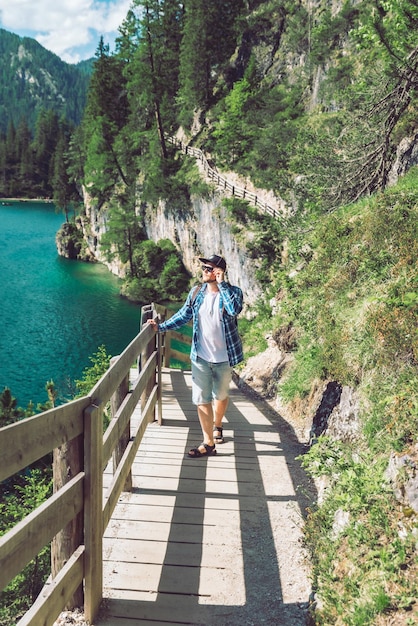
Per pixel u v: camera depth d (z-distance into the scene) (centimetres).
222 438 580
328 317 647
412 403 363
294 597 329
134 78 6194
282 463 529
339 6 5378
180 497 455
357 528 307
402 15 966
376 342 479
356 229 753
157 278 5469
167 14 7269
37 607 226
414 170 1152
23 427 204
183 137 6725
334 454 407
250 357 954
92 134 7594
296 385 680
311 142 1769
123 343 4175
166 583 341
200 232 5034
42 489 1437
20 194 17250
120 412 366
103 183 6812
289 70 6156
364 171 1439
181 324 541
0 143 18662
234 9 6794
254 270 3938
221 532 402
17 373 3550
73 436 264
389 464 335
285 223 1644
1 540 187
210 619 310
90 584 293
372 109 1421
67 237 7194
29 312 4806
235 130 5312
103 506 320
